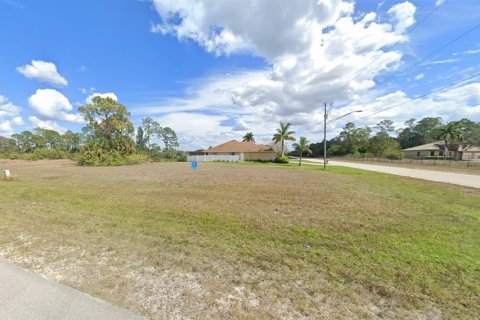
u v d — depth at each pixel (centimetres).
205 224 514
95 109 3803
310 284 278
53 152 4647
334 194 898
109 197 810
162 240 410
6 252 351
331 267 322
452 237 446
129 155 3162
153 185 1108
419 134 6347
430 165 2997
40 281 270
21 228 462
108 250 362
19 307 222
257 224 520
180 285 269
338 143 7762
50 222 506
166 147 6144
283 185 1131
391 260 346
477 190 1010
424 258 354
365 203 744
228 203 731
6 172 1303
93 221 519
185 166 2677
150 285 267
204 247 384
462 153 4516
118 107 3956
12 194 852
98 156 2773
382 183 1228
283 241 420
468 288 277
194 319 212
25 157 4209
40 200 750
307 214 610
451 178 1493
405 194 909
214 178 1420
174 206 683
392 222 544
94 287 260
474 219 570
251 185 1122
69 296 241
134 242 397
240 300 244
